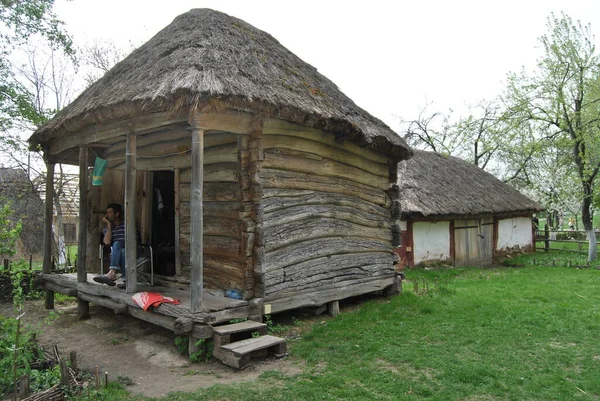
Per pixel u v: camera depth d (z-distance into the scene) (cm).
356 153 822
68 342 623
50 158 861
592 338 605
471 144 3069
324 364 510
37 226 1638
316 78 842
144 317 601
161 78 552
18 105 1182
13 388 397
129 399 413
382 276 890
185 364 520
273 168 655
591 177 1716
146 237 812
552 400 411
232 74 566
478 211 1623
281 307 650
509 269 1534
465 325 669
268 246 637
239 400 407
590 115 1730
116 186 903
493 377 464
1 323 471
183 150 717
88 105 638
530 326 664
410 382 450
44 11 1179
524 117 1925
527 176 2878
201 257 538
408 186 1495
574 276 1267
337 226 775
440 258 1521
